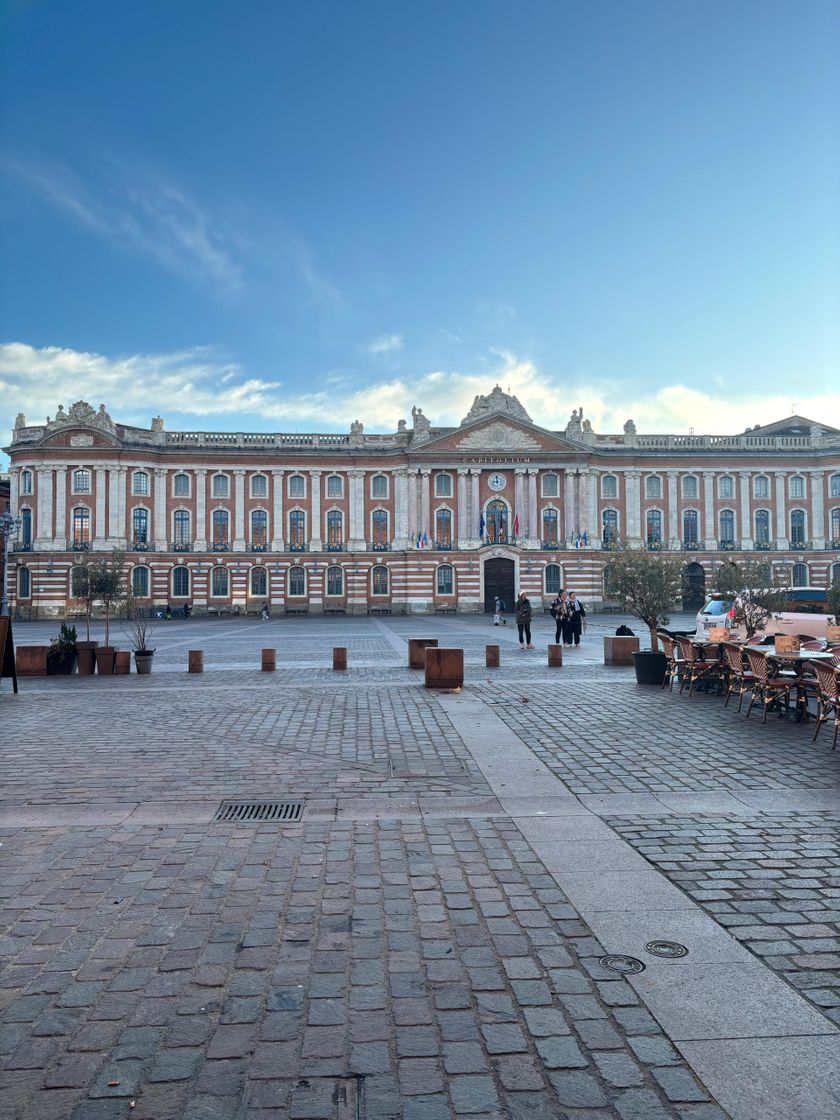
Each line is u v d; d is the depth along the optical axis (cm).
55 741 1280
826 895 641
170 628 4928
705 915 605
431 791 964
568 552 6862
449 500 6919
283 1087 404
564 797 938
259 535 6850
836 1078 410
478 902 632
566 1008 475
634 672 2192
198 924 593
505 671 2223
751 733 1321
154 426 6750
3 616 1823
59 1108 389
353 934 575
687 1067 420
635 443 7119
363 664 2497
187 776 1041
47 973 520
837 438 7138
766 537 7112
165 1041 444
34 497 6450
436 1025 459
